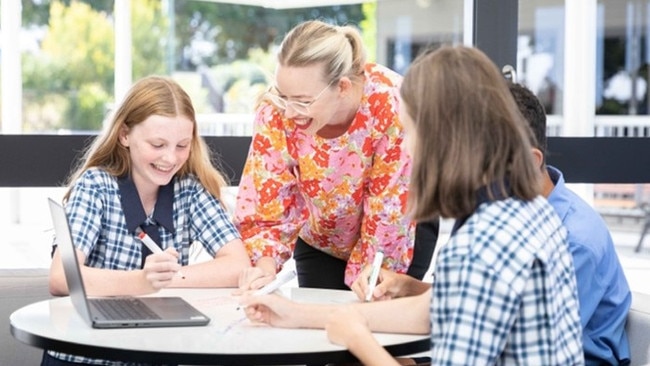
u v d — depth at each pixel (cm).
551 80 376
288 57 224
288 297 215
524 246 145
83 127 348
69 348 169
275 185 247
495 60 352
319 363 165
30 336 176
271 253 246
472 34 355
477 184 147
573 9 378
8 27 337
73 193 229
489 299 142
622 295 211
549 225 153
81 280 176
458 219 153
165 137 226
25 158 316
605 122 388
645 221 469
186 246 240
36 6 340
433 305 150
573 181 354
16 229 372
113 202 231
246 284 215
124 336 174
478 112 147
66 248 184
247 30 367
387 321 185
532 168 150
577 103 382
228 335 176
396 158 241
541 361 145
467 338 142
